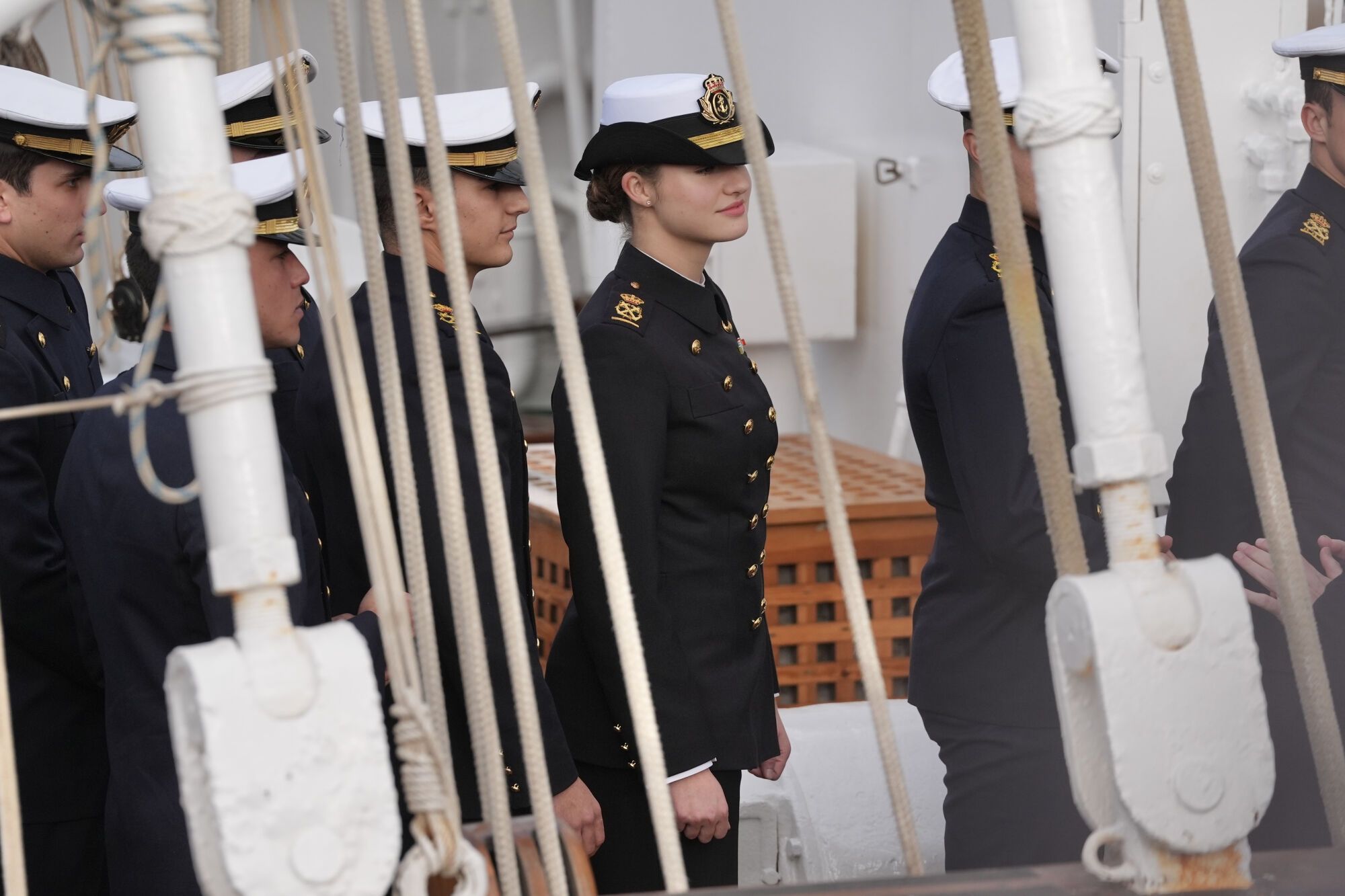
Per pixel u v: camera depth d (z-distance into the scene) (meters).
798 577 10.42
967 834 6.91
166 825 5.40
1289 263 6.92
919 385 6.72
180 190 2.84
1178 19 3.37
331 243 3.43
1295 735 5.74
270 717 2.72
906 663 10.60
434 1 16.73
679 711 6.30
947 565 7.00
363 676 2.82
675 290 6.44
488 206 6.59
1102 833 3.00
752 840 8.30
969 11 3.21
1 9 2.96
